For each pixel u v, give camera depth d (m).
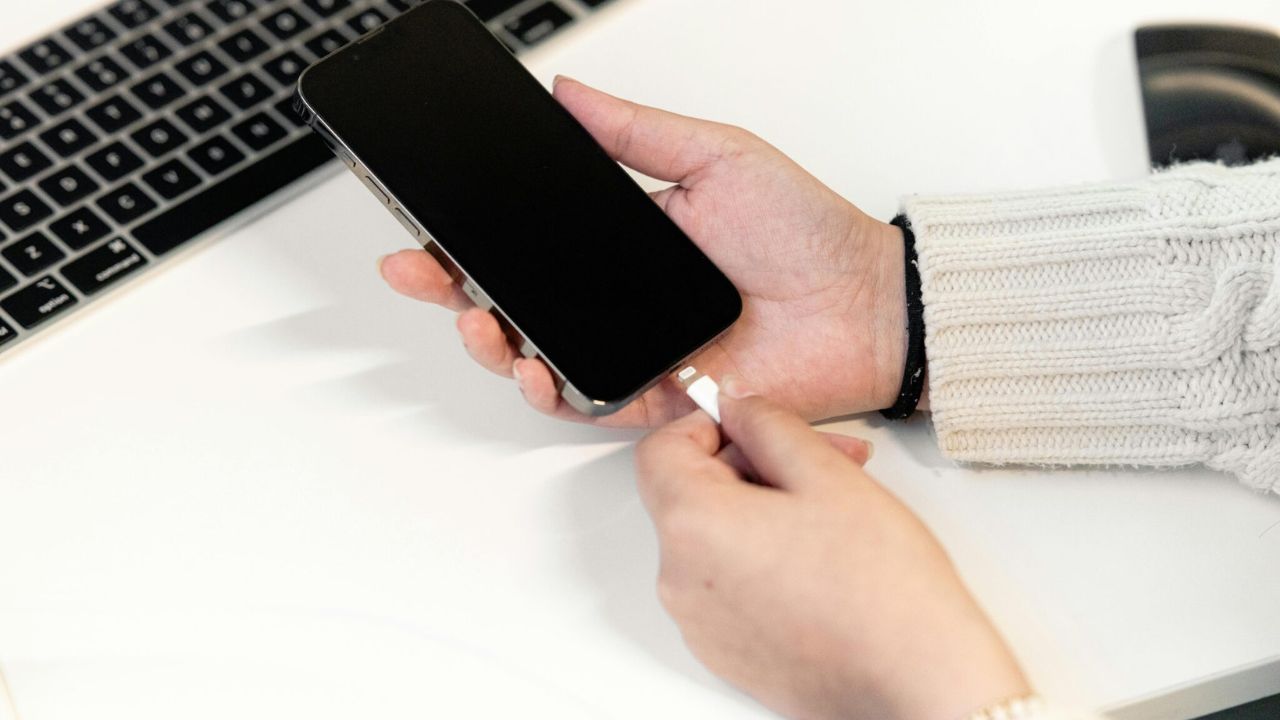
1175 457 0.88
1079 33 0.98
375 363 0.89
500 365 0.87
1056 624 0.85
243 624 0.84
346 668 0.83
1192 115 0.95
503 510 0.87
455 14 0.91
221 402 0.88
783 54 0.97
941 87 0.97
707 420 0.86
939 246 0.89
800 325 0.91
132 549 0.85
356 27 0.96
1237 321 0.87
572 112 0.91
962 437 0.88
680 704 0.83
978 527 0.87
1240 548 0.86
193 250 0.91
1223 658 0.84
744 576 0.81
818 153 0.95
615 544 0.86
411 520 0.86
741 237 0.91
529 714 0.83
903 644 0.80
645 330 0.87
